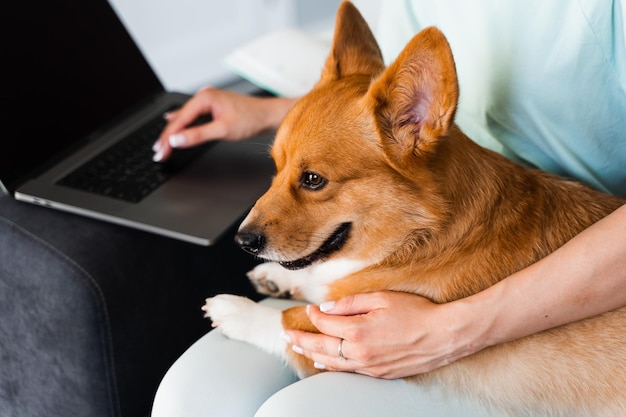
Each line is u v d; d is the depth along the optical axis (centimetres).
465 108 195
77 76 225
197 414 152
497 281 157
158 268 191
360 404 148
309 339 155
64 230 187
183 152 220
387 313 150
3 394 204
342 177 156
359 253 164
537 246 158
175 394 154
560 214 163
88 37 233
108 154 215
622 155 181
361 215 159
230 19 395
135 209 193
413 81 150
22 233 186
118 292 181
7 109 203
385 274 163
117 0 346
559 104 176
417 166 153
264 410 146
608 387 157
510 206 161
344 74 176
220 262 210
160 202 197
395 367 152
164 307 195
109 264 182
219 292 212
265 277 189
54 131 211
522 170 169
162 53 374
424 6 204
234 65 252
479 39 185
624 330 158
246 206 199
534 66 176
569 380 158
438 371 160
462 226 158
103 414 190
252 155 221
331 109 159
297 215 160
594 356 158
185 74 386
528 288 147
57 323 181
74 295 177
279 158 165
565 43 169
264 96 256
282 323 166
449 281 158
